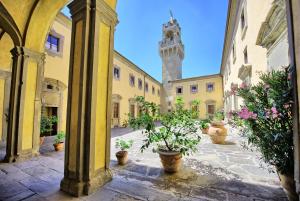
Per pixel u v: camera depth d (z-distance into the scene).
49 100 10.16
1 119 8.42
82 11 3.32
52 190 3.10
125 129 14.69
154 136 4.28
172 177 3.69
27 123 5.34
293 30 1.68
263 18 6.09
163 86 31.48
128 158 5.28
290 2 1.72
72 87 3.34
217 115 10.68
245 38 8.94
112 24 3.77
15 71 5.27
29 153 5.27
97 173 3.25
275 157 2.67
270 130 2.61
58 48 11.00
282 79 2.46
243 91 3.10
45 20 5.61
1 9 4.89
